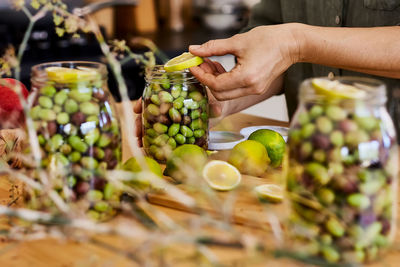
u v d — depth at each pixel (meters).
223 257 0.54
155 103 0.79
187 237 0.45
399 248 0.54
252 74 0.79
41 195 0.58
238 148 0.74
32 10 1.75
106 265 0.50
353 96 0.52
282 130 0.93
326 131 0.52
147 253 0.46
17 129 0.76
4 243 0.58
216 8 2.32
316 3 1.10
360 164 0.51
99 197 0.59
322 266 0.47
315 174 0.52
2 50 1.62
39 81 0.59
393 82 1.02
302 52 0.82
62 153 0.58
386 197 0.52
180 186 0.69
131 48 1.85
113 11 2.15
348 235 0.51
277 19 1.22
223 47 0.80
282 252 0.44
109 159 0.60
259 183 0.71
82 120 0.59
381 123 0.53
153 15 2.32
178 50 1.90
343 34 0.81
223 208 0.51
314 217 0.52
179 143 0.79
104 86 0.61
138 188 0.66
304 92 0.53
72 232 0.50
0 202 0.67
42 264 0.54
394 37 0.81
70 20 0.66
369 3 1.02
